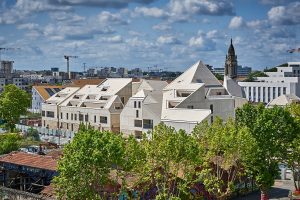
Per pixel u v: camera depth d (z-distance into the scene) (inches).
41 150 4030.5
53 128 6294.3
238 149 2399.1
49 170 2822.3
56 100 6427.2
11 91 6092.5
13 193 2773.1
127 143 2226.9
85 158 1940.2
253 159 2529.5
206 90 5398.6
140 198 2327.8
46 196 2600.9
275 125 2719.0
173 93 5088.6
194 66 5713.6
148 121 4899.1
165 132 2174.0
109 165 2003.0
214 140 2374.5
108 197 2265.0
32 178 2989.7
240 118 2901.1
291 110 3612.2
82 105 5930.1
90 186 2017.7
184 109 4645.7
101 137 2042.3
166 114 4712.1
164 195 2101.4
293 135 2795.3
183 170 2262.6
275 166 2797.7
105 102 5664.4
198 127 2564.0
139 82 6289.4
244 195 3159.5
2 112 5994.1
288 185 3474.4
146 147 2127.2
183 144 2089.1
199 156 2191.2
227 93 5590.6
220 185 2495.1
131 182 2346.2
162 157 2103.8
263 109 2856.8
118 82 6087.6
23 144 4690.0
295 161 3139.8
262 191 2775.6
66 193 2017.7
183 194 2278.5
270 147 2714.1
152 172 2192.4
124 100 5895.7
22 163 2967.5
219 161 2573.8
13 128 6018.7
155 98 5137.8
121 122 5211.6
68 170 1959.9
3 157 3147.1
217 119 2696.9
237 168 2694.4
